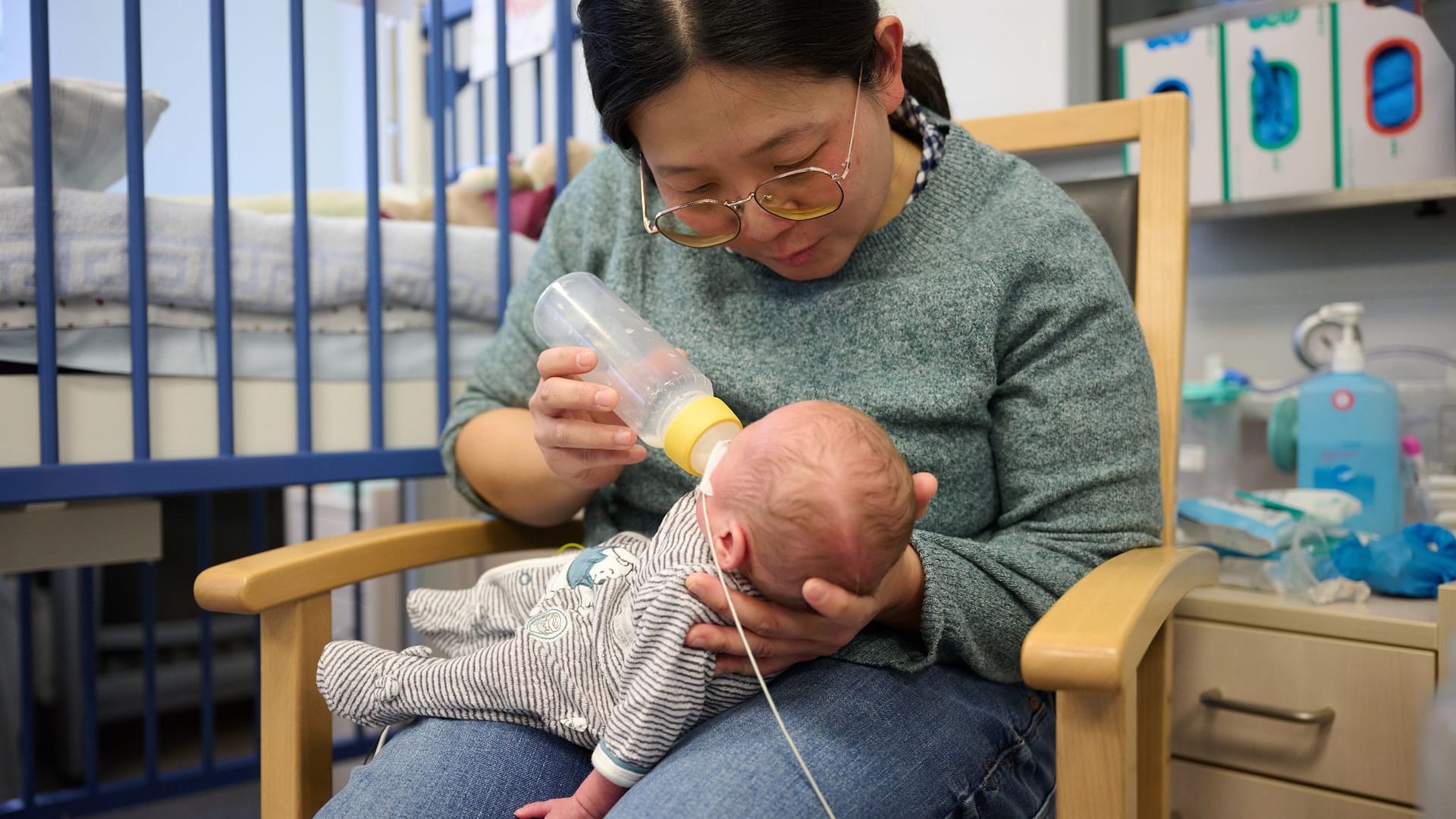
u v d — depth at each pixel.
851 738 0.76
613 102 0.83
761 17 0.78
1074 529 0.91
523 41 2.45
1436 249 1.56
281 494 2.42
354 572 0.99
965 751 0.81
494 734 0.86
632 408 0.88
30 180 1.31
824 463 0.73
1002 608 0.85
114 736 2.39
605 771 0.78
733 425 0.85
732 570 0.78
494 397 1.18
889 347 0.96
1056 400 0.93
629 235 1.11
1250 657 1.15
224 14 1.33
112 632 2.16
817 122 0.82
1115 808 0.66
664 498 1.04
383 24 3.00
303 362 1.40
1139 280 1.18
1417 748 1.04
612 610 0.87
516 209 1.84
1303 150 1.65
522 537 1.19
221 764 1.91
